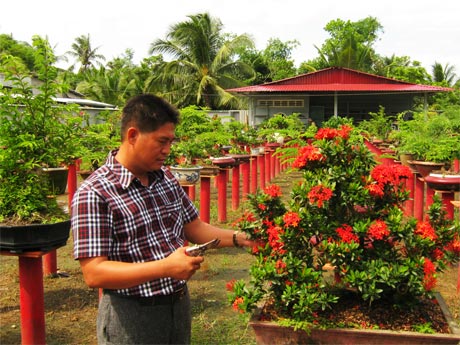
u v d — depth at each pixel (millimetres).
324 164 3424
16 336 4203
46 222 3572
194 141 8727
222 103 28844
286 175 15523
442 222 3479
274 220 3203
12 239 3406
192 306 4820
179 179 6867
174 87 30422
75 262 6262
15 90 4117
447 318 3053
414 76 36719
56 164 4391
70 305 4852
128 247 2223
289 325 2947
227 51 29766
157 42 30281
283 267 3055
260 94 28047
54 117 4523
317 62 41312
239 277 5676
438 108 26672
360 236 3143
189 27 29422
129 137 2244
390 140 14914
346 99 30219
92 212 2156
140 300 2287
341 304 3219
